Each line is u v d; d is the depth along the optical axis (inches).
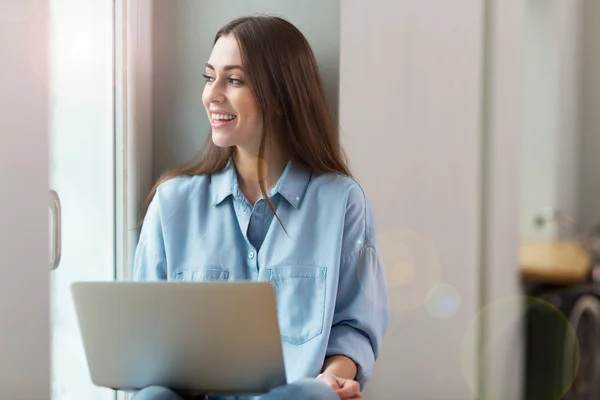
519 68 97.3
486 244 96.7
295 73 62.3
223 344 47.8
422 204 76.8
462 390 82.4
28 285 50.0
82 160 65.0
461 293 81.0
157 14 71.2
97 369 50.8
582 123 161.6
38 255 50.8
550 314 106.0
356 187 63.1
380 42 71.0
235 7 70.2
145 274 63.9
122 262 68.6
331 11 68.6
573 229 154.9
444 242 79.6
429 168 76.8
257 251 62.0
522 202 146.3
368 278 62.0
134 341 48.8
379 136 72.1
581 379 101.3
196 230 62.9
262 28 61.6
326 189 62.4
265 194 60.0
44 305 51.4
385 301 63.6
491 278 97.0
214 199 63.1
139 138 69.3
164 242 63.2
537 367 106.5
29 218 50.1
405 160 75.0
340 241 61.0
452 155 78.3
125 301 47.5
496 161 96.2
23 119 49.4
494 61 95.1
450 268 80.4
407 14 72.8
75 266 64.9
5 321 48.2
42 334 51.2
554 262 123.9
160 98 71.6
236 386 50.1
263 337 47.1
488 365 96.8
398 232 75.2
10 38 48.2
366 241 63.2
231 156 64.2
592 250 136.1
